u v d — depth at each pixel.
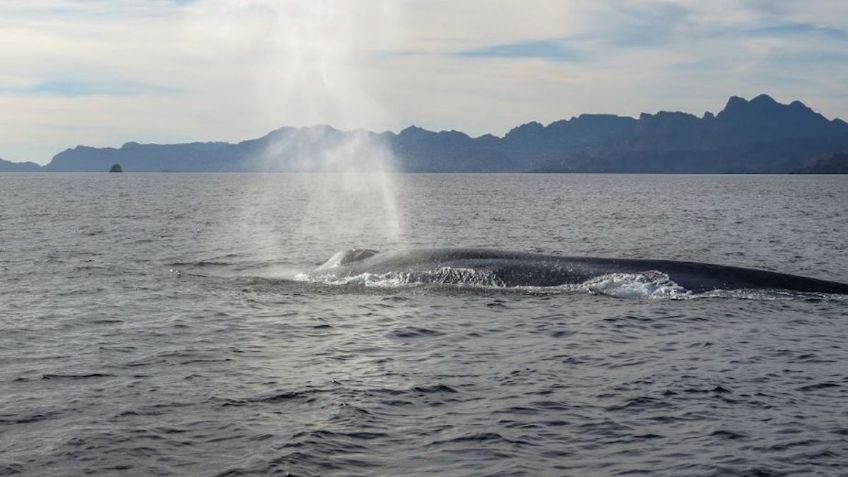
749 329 22.36
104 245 47.28
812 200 123.12
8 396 16.23
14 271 34.78
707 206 101.62
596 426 14.62
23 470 12.52
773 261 41.16
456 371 18.31
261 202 113.94
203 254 42.97
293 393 16.45
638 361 19.23
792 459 13.10
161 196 133.62
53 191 155.12
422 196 140.75
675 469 12.73
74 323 23.53
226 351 20.22
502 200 122.12
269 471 12.54
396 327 22.92
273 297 27.50
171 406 15.59
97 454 13.14
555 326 22.94
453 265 28.98
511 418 14.99
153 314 24.84
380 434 14.12
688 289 26.55
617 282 27.19
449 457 13.17
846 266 39.09
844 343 20.88
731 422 14.81
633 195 145.62
